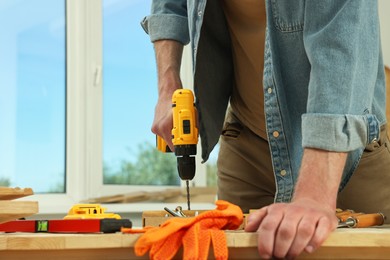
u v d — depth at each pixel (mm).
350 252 888
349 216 1145
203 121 1427
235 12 1372
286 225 844
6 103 2693
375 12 1104
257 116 1481
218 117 1481
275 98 1229
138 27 2988
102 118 2910
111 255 871
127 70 2963
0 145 2666
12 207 886
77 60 2875
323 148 975
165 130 1444
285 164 1248
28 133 2740
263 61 1386
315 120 986
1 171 2662
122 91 2953
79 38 2879
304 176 973
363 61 1061
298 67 1218
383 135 1348
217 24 1414
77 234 904
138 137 2977
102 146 2904
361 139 1031
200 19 1343
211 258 876
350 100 1011
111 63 2943
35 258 872
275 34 1224
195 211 1244
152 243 813
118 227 943
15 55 2727
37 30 2791
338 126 978
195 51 1366
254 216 900
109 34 2945
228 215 910
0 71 2689
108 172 2918
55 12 2848
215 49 1439
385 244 864
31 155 2742
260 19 1337
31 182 2738
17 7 2740
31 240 844
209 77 1435
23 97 2736
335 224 899
